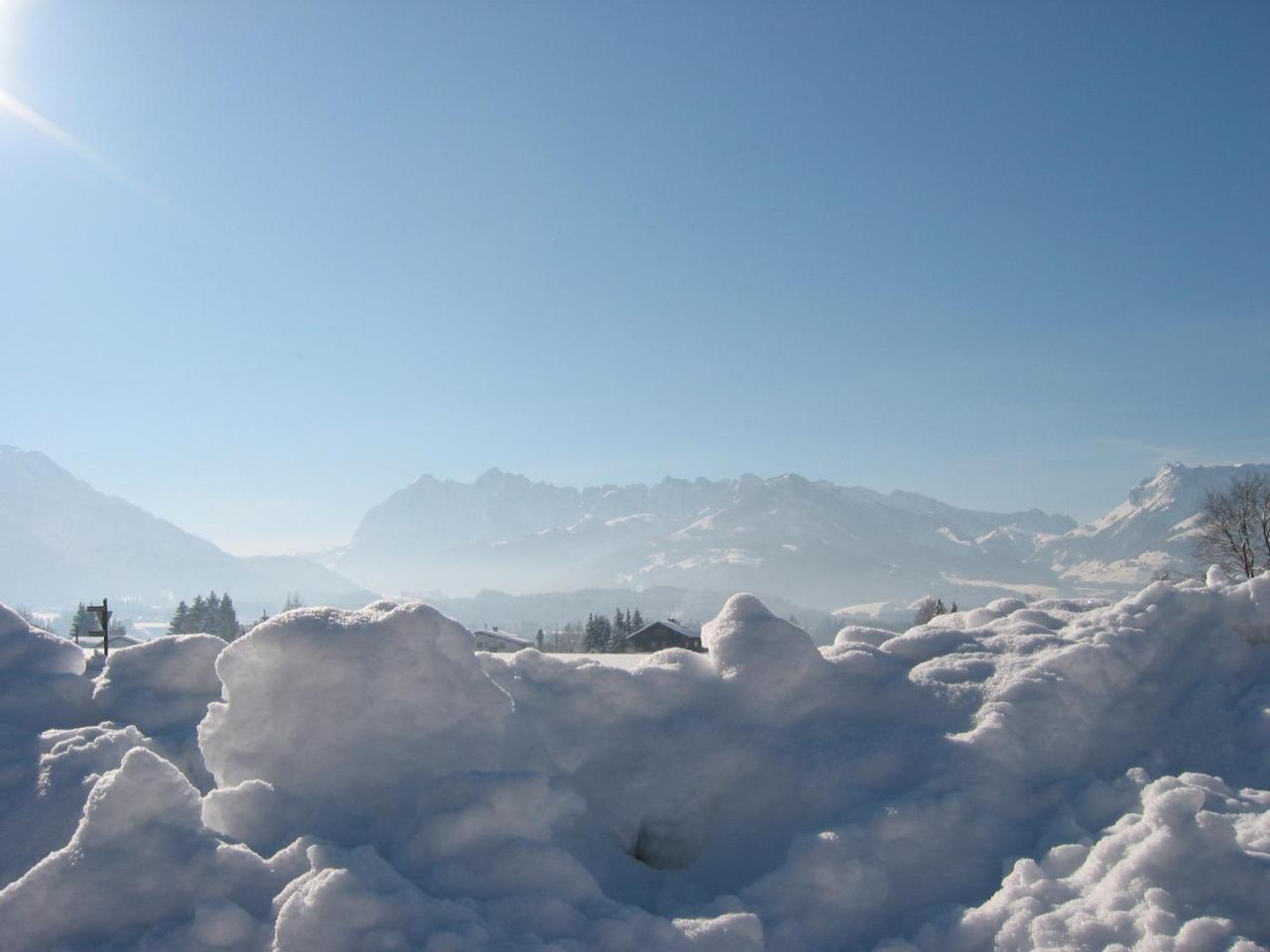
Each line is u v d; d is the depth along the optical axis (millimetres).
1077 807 4438
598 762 5324
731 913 3646
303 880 3391
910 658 5988
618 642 72625
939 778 4574
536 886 3629
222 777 4629
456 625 5113
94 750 4891
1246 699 5211
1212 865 3572
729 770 5176
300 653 4793
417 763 4531
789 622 6078
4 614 6625
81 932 3383
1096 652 5469
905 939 3666
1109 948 3234
